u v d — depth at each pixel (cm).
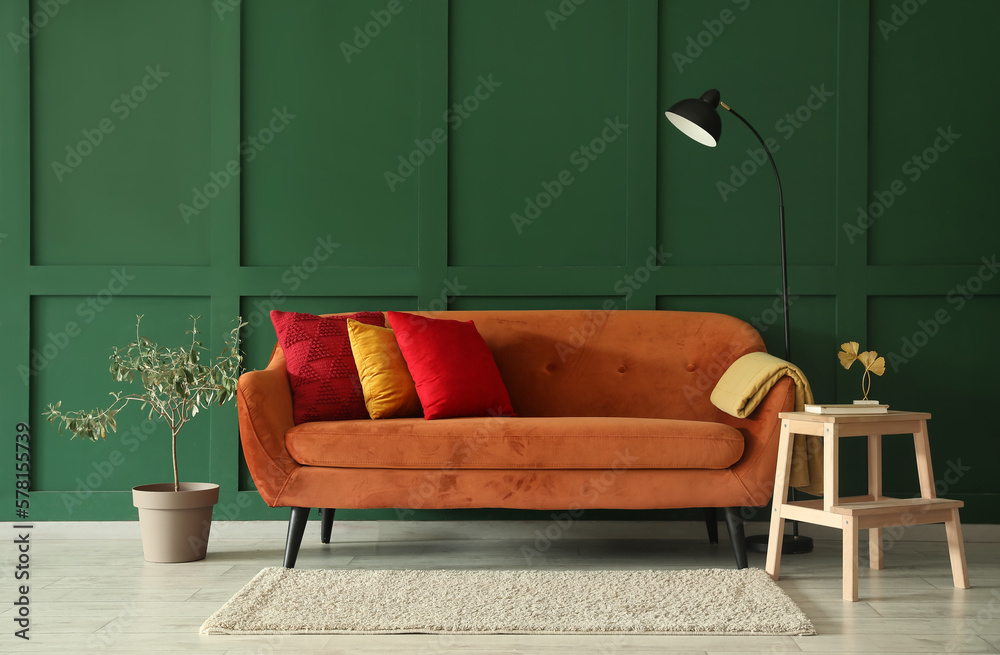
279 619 194
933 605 214
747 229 316
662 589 221
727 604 207
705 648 179
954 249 314
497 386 271
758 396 244
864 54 313
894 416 237
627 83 317
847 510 220
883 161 315
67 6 317
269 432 243
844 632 191
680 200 318
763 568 253
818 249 315
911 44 314
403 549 285
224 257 315
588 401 294
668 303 317
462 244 319
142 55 318
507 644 182
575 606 205
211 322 315
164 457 313
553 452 238
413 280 317
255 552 280
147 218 317
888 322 314
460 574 238
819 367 313
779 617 196
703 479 241
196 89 318
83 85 317
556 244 319
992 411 311
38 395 312
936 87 314
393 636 188
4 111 313
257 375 250
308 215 319
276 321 282
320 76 319
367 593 217
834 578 243
